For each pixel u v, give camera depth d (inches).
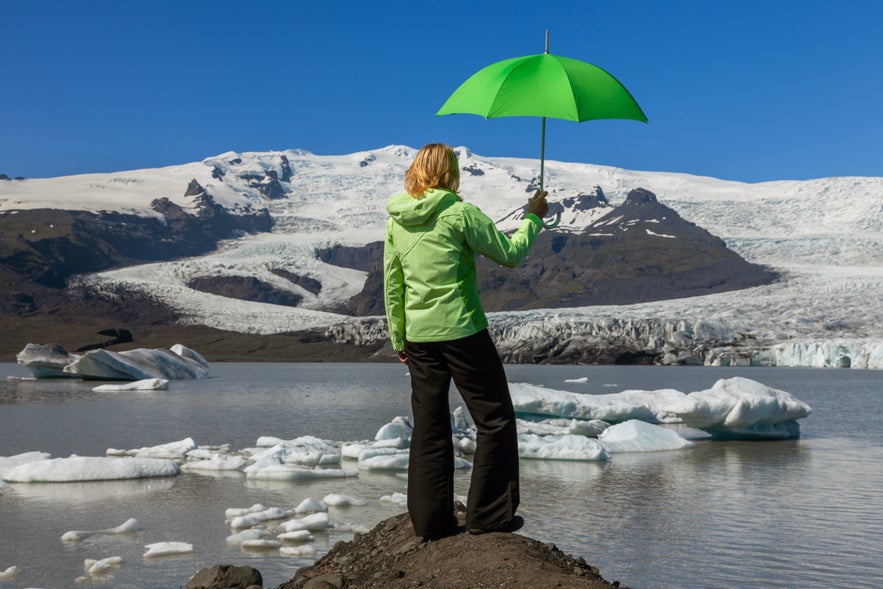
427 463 194.2
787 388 1766.7
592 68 180.9
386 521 228.2
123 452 650.8
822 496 461.4
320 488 486.3
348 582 196.1
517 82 174.2
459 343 179.3
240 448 711.1
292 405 1254.3
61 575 302.8
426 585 169.2
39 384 1868.8
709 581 294.0
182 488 486.6
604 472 552.7
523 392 812.0
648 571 306.8
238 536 354.9
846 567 311.6
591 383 2130.9
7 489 482.6
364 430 871.1
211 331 5703.7
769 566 313.6
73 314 6929.1
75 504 436.8
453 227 174.1
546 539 356.8
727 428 761.0
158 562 319.3
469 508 189.8
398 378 2396.7
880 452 661.3
